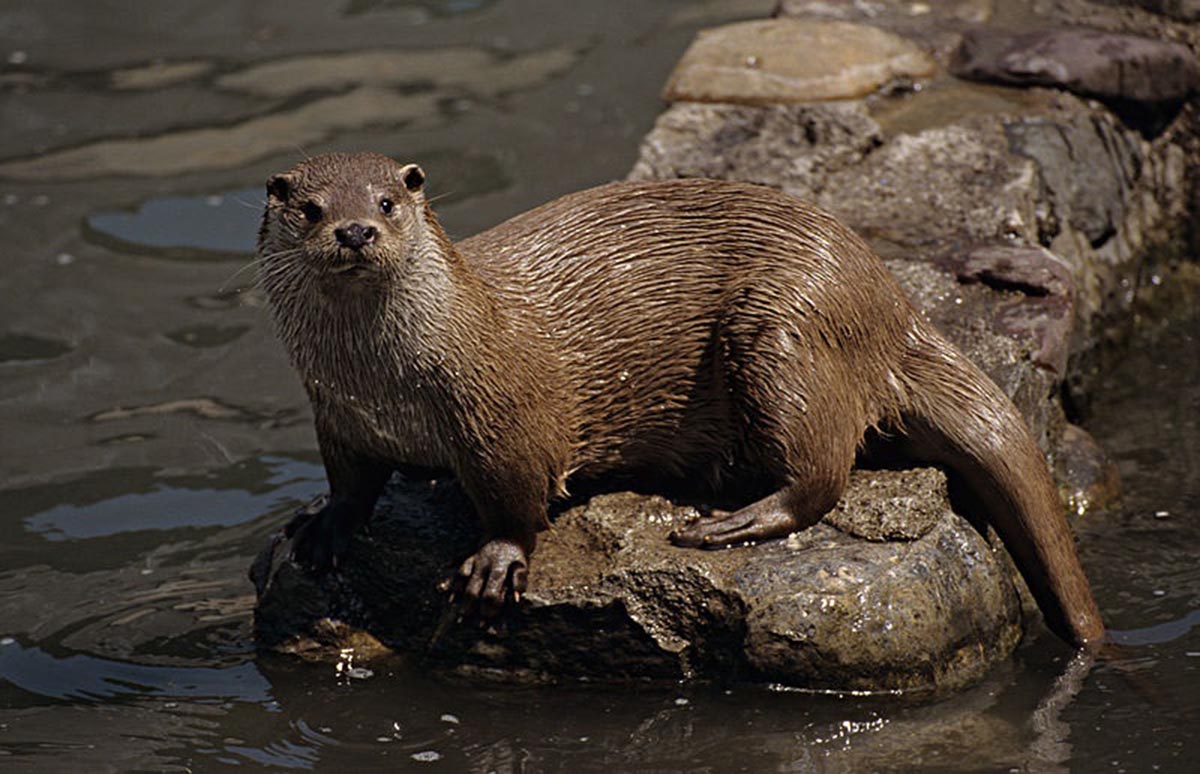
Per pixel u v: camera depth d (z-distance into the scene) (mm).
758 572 13031
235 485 17031
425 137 24328
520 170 23203
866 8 22672
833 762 12281
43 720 13250
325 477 17141
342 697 13477
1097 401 18359
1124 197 19953
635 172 18859
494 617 13438
